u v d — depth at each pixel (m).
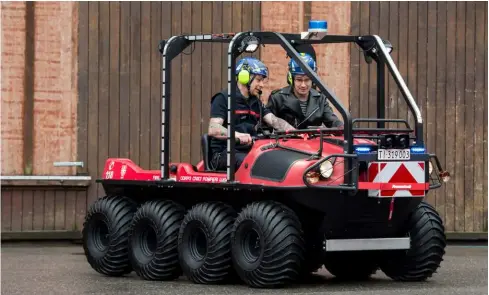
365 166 11.83
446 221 19.09
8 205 18.33
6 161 18.25
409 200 12.20
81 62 18.42
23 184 18.28
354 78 18.70
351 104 18.72
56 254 16.94
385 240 12.27
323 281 13.14
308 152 11.96
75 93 18.42
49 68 18.33
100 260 13.88
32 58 18.28
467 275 13.86
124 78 18.50
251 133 13.05
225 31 18.56
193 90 18.59
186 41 13.37
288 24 18.61
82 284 12.84
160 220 13.16
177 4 18.53
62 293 11.91
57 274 14.03
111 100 18.50
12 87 18.25
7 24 18.20
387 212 12.20
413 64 18.95
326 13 18.67
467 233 19.09
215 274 12.48
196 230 12.80
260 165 12.19
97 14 18.44
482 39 19.09
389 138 11.77
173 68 18.56
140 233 13.48
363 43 13.14
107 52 18.47
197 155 18.64
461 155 19.09
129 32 18.50
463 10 19.06
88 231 14.18
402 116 18.95
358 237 12.39
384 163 11.69
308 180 11.51
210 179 12.58
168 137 13.24
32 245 18.39
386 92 18.94
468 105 19.09
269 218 11.85
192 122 18.61
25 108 18.28
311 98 13.25
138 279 13.41
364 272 13.45
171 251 13.11
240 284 12.64
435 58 18.98
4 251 17.42
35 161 18.33
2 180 18.27
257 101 13.13
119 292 11.96
